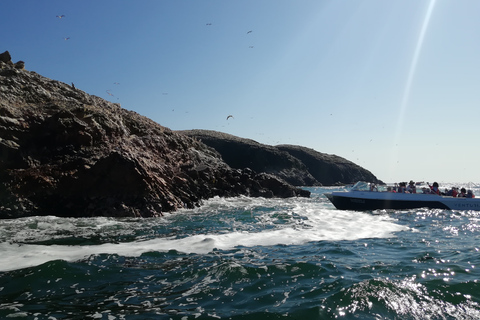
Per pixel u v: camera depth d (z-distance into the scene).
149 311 5.36
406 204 18.98
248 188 30.44
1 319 5.11
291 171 92.94
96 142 20.28
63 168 17.39
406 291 5.93
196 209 20.64
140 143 23.89
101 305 5.63
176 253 9.16
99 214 16.78
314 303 5.48
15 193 15.88
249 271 7.29
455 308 5.27
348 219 15.91
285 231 12.66
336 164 110.00
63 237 11.49
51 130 18.89
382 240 10.81
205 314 5.20
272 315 5.09
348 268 7.43
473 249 9.31
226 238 11.27
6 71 23.50
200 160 30.19
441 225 14.02
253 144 96.31
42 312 5.37
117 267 7.79
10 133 17.47
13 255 8.91
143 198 17.62
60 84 26.64
